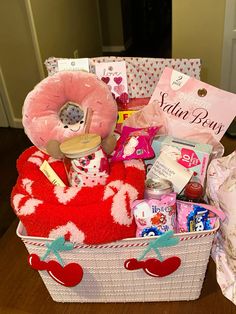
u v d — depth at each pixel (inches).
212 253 27.6
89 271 25.8
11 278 29.3
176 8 69.9
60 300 27.7
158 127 29.1
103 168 24.9
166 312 26.5
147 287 26.6
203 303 26.8
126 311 26.9
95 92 27.1
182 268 25.4
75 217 22.8
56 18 93.4
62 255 24.7
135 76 31.3
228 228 24.4
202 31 71.0
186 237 23.3
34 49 82.4
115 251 24.3
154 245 23.5
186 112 29.4
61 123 27.5
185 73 30.9
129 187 24.2
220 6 66.9
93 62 30.8
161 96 29.7
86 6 115.8
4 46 83.3
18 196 24.8
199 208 24.3
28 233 24.4
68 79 26.9
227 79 74.1
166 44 146.3
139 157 26.7
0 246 31.9
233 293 24.8
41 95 26.9
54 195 24.0
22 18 78.6
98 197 23.7
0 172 77.4
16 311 27.0
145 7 139.2
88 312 27.0
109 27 138.6
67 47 103.2
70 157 24.5
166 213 23.4
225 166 26.7
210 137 29.4
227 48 70.4
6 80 88.4
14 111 93.7
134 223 24.0
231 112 28.4
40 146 28.0
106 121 27.0
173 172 26.4
